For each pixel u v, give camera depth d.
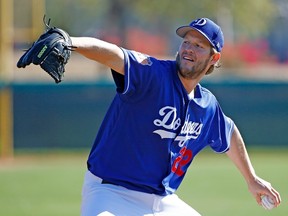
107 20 115.25
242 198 32.66
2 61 49.25
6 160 46.78
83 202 15.59
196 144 16.47
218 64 16.03
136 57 14.67
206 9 98.69
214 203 31.31
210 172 41.09
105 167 15.41
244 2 101.50
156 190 15.62
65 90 49.25
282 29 130.62
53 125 49.28
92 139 49.72
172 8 99.19
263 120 50.59
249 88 50.34
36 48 13.21
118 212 15.02
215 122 16.70
